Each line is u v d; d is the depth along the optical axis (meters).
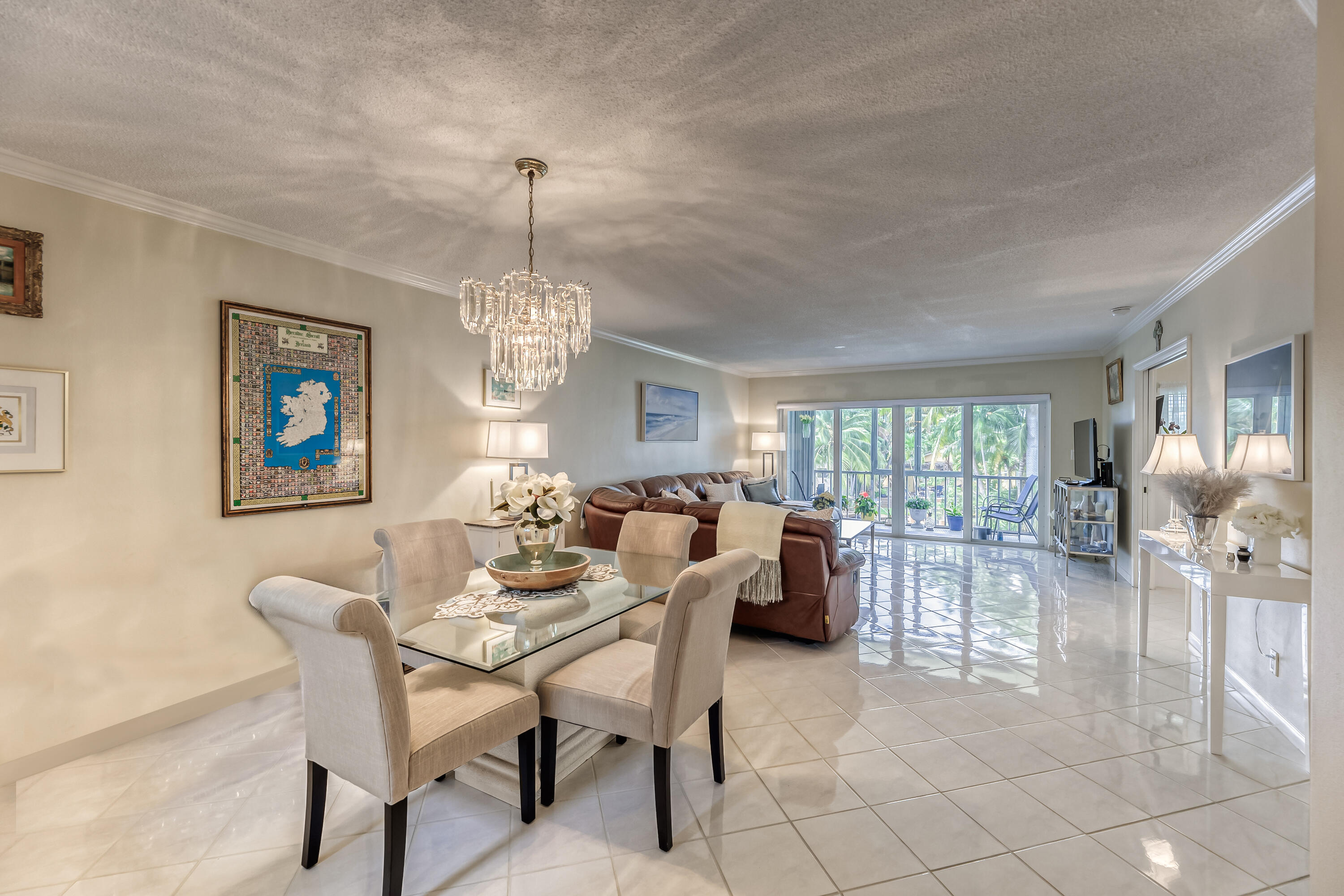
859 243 2.96
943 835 1.80
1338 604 1.17
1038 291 3.86
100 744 2.30
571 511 2.33
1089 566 5.68
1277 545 2.36
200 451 2.61
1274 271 2.58
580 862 1.69
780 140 1.97
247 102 1.76
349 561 3.23
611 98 1.74
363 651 1.41
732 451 8.08
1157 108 1.78
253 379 2.79
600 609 2.02
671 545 3.06
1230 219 2.63
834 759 2.24
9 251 2.08
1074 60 1.55
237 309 2.72
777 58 1.55
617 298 4.11
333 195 2.42
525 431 3.96
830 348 6.24
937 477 7.33
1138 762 2.21
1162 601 4.40
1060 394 6.57
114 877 1.63
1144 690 2.84
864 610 4.20
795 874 1.64
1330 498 1.20
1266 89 1.68
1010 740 2.38
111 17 1.38
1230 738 2.38
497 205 2.51
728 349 6.36
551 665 2.05
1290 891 1.57
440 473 3.79
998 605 4.32
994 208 2.52
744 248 3.04
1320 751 1.23
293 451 2.96
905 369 7.44
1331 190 1.18
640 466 6.12
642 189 2.35
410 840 1.79
